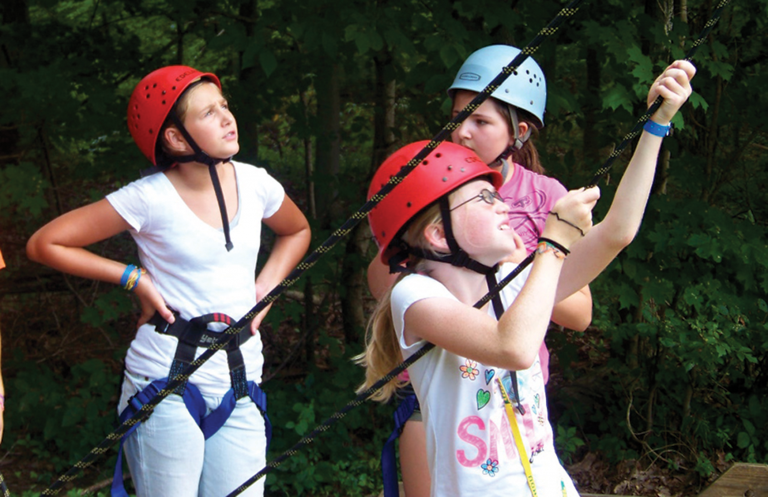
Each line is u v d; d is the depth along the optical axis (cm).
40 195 478
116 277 269
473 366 191
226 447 274
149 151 270
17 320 648
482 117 260
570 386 527
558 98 418
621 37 412
